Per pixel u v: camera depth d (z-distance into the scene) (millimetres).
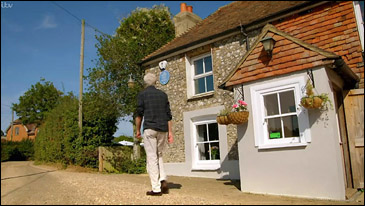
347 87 6730
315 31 7730
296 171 5277
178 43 11219
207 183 7457
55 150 14102
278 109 5742
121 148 12758
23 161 25953
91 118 12852
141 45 14641
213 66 9547
